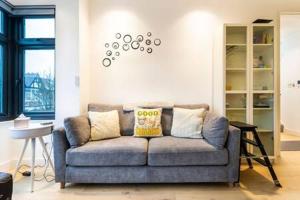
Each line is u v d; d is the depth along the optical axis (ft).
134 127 10.25
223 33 10.59
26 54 11.56
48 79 11.55
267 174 9.50
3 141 9.91
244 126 9.21
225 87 10.66
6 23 11.09
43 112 11.55
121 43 11.82
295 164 10.70
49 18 11.42
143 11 11.78
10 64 11.23
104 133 9.48
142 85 11.84
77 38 10.69
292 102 17.88
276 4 11.77
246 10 11.73
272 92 10.87
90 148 8.26
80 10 10.71
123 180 8.24
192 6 11.74
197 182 8.57
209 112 10.14
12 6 10.93
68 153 8.16
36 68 11.55
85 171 8.21
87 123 9.45
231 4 11.72
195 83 11.78
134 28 11.80
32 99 11.57
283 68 18.80
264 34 11.23
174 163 8.16
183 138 9.57
